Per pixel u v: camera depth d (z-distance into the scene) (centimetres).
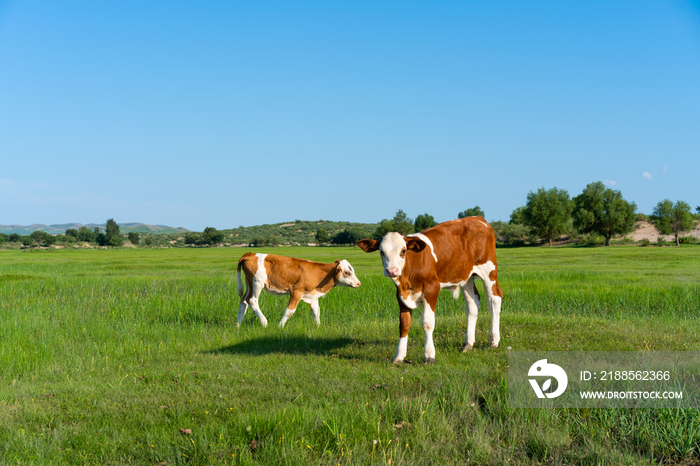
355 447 434
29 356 831
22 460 429
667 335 914
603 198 10294
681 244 9600
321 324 1210
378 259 5247
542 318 1098
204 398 599
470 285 864
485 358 765
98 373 751
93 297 1667
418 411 513
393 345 907
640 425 470
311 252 7950
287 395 597
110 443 465
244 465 407
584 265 3578
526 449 448
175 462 423
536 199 10712
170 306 1436
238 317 1233
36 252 10069
